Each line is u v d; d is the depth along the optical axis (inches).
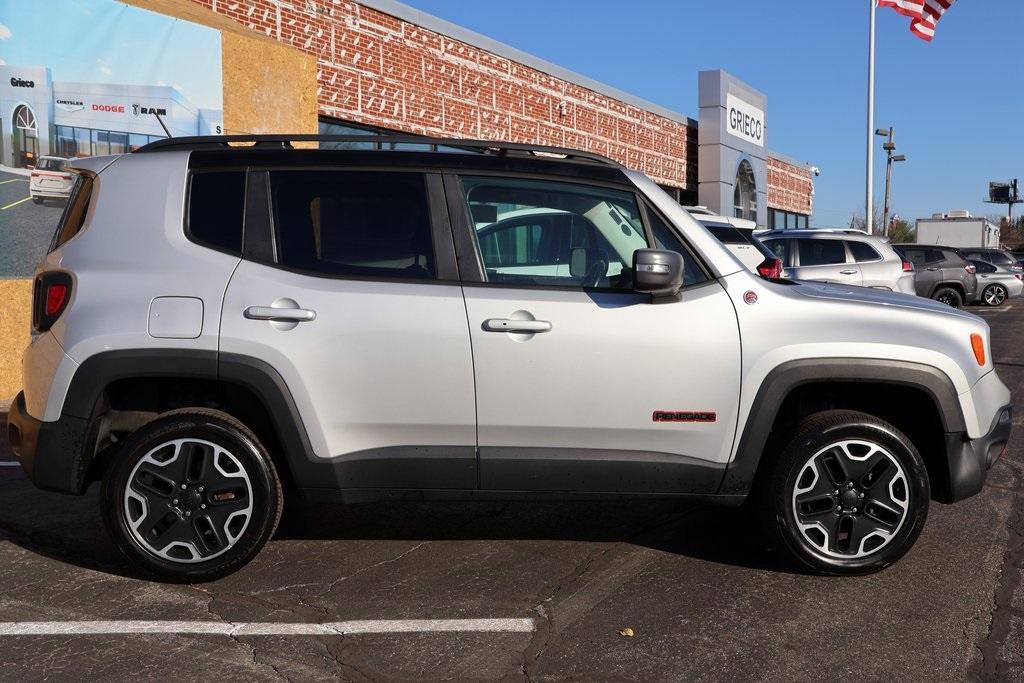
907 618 147.3
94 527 188.5
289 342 153.0
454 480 158.2
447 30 586.6
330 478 156.1
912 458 159.5
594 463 158.1
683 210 165.6
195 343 152.5
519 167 163.9
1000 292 1039.6
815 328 160.1
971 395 163.0
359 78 516.4
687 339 156.9
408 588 157.9
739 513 201.3
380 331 153.9
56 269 157.5
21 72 318.3
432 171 161.8
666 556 174.7
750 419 159.0
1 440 264.2
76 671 127.3
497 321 154.4
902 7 839.1
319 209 159.9
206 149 165.2
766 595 156.0
